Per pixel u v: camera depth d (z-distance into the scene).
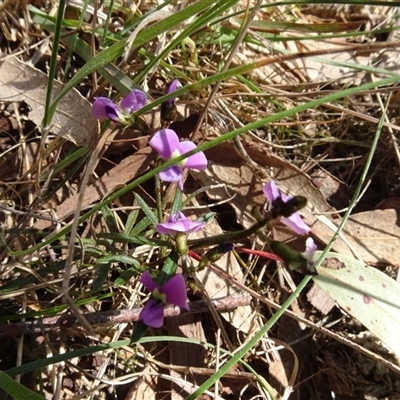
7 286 0.13
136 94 0.12
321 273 0.14
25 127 0.16
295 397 0.14
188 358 0.14
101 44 0.15
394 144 0.18
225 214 0.16
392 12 0.21
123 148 0.16
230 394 0.14
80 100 0.14
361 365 0.14
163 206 0.15
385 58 0.20
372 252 0.16
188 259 0.13
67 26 0.16
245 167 0.16
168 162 0.11
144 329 0.11
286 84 0.18
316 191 0.16
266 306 0.15
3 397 0.12
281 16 0.20
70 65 0.17
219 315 0.15
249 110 0.18
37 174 0.14
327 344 0.15
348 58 0.20
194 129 0.16
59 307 0.13
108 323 0.13
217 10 0.13
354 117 0.18
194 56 0.17
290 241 0.16
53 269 0.13
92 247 0.13
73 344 0.14
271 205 0.10
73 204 0.15
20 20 0.17
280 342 0.14
